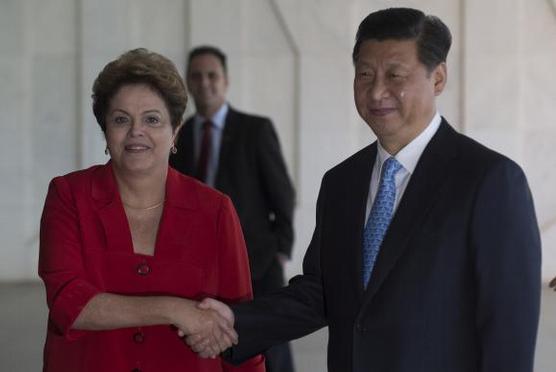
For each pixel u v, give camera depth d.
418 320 3.36
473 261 3.33
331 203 3.86
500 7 13.02
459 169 3.43
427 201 3.44
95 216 3.85
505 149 13.18
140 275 3.84
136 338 3.80
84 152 13.46
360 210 3.70
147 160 3.78
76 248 3.80
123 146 3.77
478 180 3.36
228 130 7.00
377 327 3.44
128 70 3.77
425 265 3.37
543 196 13.20
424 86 3.52
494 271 3.28
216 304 3.80
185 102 3.88
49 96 13.43
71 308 3.61
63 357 3.78
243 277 4.07
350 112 13.32
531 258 3.28
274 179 6.90
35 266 13.68
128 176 3.86
